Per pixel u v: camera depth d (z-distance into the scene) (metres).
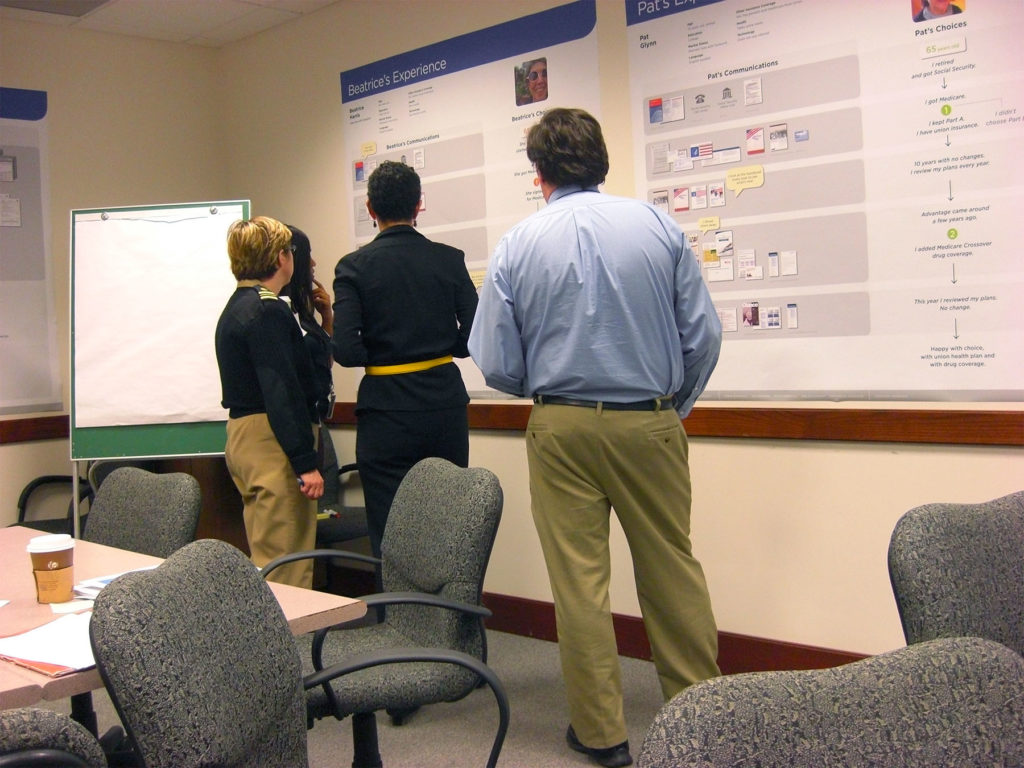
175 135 4.26
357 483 3.88
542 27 3.11
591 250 2.01
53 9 3.72
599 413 2.03
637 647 3.00
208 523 3.73
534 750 2.34
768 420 2.65
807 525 2.63
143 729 1.00
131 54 4.13
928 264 2.40
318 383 2.85
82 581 1.71
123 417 3.50
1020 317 2.28
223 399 2.67
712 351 2.09
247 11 3.83
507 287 2.12
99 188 4.05
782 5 2.59
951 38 2.33
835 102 2.52
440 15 3.41
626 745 2.17
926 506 1.30
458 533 1.85
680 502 2.12
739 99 2.69
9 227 3.83
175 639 1.06
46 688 1.16
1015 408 2.29
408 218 2.67
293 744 1.27
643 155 2.90
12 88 3.83
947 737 0.67
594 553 2.12
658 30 2.84
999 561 1.29
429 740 2.42
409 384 2.61
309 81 3.92
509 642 3.24
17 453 3.82
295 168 4.03
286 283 2.72
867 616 2.53
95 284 3.54
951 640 0.73
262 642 1.22
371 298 2.58
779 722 0.63
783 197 2.63
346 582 3.94
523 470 3.28
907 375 2.45
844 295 2.54
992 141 2.29
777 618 2.70
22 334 3.86
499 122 3.26
